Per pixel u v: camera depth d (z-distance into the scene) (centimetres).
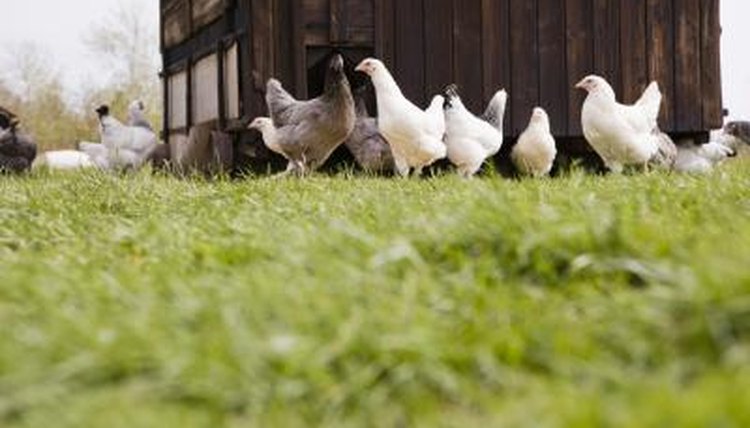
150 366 351
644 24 1617
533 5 1576
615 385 330
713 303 361
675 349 352
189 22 1855
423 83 1530
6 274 490
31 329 380
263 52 1463
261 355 346
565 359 352
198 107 1834
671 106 1630
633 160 1271
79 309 424
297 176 1119
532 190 679
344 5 1488
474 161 1334
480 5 1554
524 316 392
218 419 322
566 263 454
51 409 324
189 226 650
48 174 1845
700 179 759
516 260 459
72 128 4050
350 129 1288
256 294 412
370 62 1252
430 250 486
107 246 603
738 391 293
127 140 2166
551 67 1585
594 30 1599
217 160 1565
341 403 334
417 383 344
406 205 655
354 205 696
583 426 285
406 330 366
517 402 328
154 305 411
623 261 434
